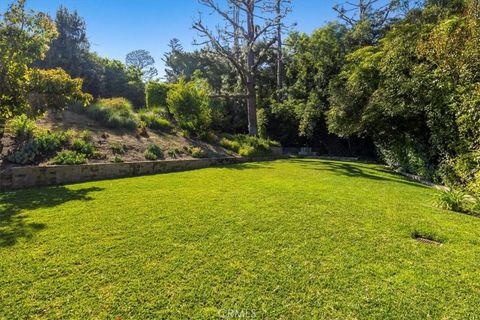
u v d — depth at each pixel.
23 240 3.43
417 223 4.50
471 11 6.54
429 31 8.45
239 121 21.22
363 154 17.98
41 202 5.05
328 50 17.92
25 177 6.35
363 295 2.54
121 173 7.98
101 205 4.91
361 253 3.34
